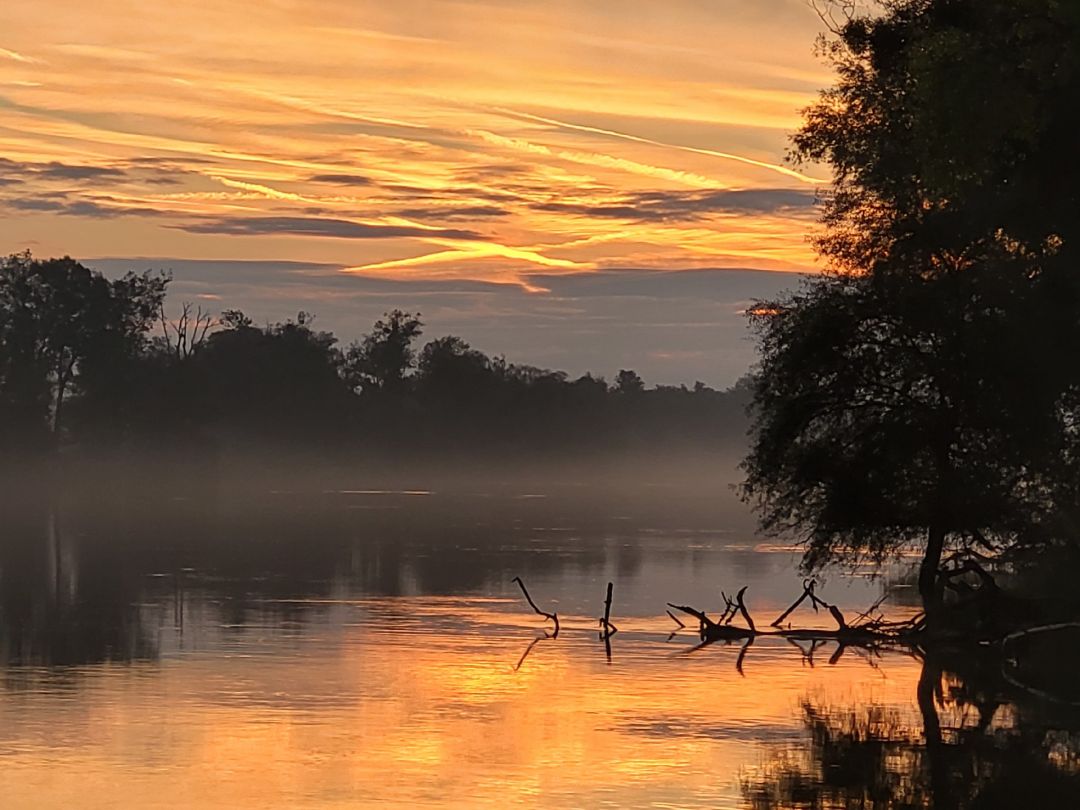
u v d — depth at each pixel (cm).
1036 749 4862
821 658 7200
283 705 5544
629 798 4119
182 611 9056
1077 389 7462
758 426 7994
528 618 8838
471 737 4941
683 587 11081
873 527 7681
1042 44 4850
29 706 5478
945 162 4903
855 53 7275
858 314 7581
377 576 11750
